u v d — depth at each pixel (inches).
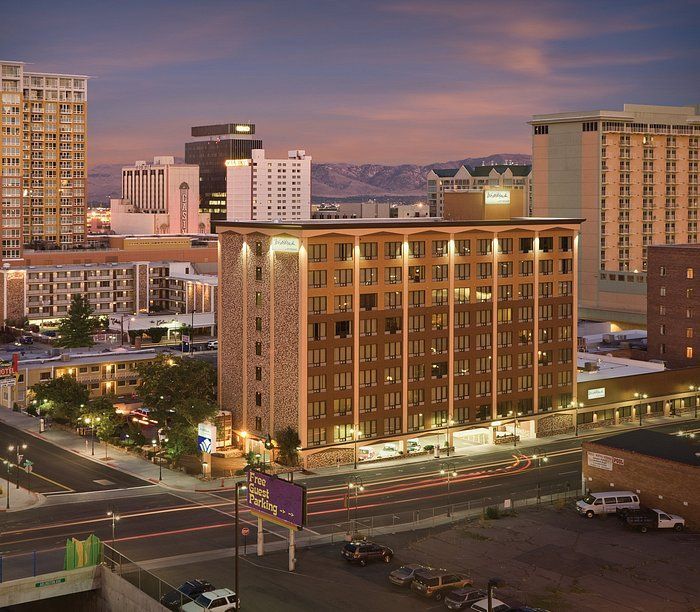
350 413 6048.2
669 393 7593.5
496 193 6904.5
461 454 6358.3
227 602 3604.8
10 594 3811.5
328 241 5900.6
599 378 7258.9
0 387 7662.4
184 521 4827.8
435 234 6328.7
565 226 6904.5
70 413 6786.4
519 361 6776.6
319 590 3880.4
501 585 3560.5
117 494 5315.0
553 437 6870.1
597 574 4116.6
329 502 5206.7
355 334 6028.5
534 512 5027.1
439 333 6382.9
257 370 6190.9
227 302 6417.3
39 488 5418.3
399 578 3934.5
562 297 6929.1
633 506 4945.9
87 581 3954.2
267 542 4515.3
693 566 4229.8
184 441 5787.4
